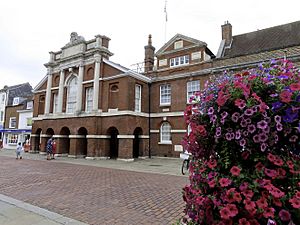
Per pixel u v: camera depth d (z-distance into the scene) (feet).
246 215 8.16
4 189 29.55
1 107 142.41
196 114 10.55
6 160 66.08
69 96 84.53
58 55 91.86
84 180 36.24
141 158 73.36
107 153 72.79
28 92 154.20
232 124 9.23
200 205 9.36
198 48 74.38
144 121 76.33
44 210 20.77
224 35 78.33
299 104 8.14
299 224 7.97
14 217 19.13
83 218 19.21
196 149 10.40
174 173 44.50
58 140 81.76
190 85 73.51
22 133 121.60
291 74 9.07
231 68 64.39
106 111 73.41
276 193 7.77
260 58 60.85
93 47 79.00
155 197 26.00
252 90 8.98
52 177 38.68
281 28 72.43
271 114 8.52
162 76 79.97
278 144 8.72
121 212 20.80
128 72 69.72
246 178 8.55
